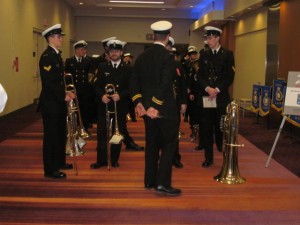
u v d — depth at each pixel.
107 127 4.84
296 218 3.45
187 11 17.88
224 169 4.50
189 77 6.40
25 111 10.15
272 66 9.09
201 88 4.98
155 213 3.53
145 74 3.84
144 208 3.64
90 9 17.89
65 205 3.69
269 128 8.34
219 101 4.81
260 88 8.77
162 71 3.77
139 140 6.76
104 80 4.82
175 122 3.87
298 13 7.50
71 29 17.28
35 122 8.57
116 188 4.17
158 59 3.79
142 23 18.97
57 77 4.30
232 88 13.30
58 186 4.21
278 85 7.68
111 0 15.43
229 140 4.47
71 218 3.40
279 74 8.50
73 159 5.20
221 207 3.68
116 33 18.97
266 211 3.60
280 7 8.48
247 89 11.59
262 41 10.29
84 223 3.30
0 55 8.09
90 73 7.16
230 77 4.81
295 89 5.03
